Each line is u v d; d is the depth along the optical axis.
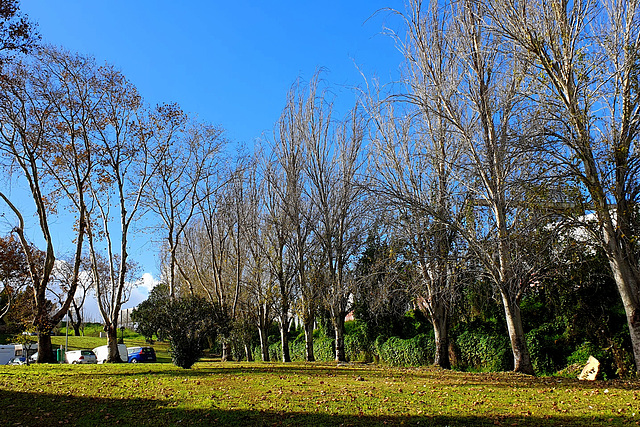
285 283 28.16
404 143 21.08
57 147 21.17
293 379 14.27
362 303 25.77
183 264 38.59
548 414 8.74
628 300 12.68
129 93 22.55
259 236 29.81
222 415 9.34
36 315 20.89
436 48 17.36
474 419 8.62
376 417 8.99
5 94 19.44
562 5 13.32
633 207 12.95
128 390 12.18
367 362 27.03
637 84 12.35
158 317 17.58
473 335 21.14
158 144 24.36
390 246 18.84
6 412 9.84
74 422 9.16
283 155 27.72
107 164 22.28
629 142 12.45
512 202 13.61
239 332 30.59
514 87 15.16
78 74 20.97
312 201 26.53
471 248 15.46
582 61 12.86
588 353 16.33
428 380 14.02
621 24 12.92
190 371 16.47
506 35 13.64
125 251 22.31
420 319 26.70
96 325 75.25
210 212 31.52
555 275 15.35
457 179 16.12
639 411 8.55
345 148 26.09
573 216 12.93
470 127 16.11
